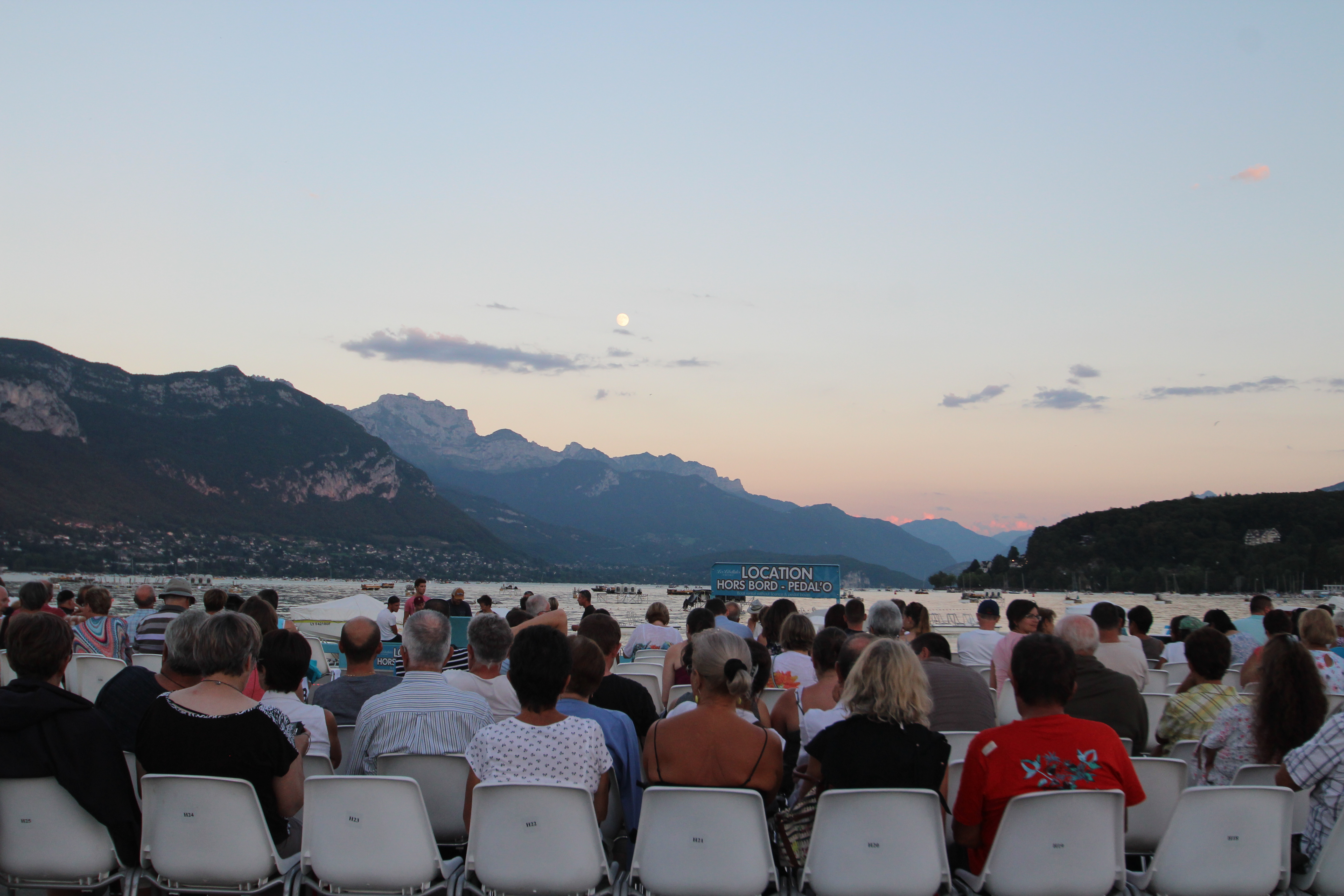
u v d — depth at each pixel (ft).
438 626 16.71
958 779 17.03
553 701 13.91
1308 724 14.93
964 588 601.21
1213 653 18.57
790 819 14.03
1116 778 13.07
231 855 13.16
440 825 15.14
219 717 13.56
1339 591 440.04
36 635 13.51
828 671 19.16
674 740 13.79
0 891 14.23
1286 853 13.28
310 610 63.57
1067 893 12.61
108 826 13.29
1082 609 30.25
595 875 12.89
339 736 18.47
